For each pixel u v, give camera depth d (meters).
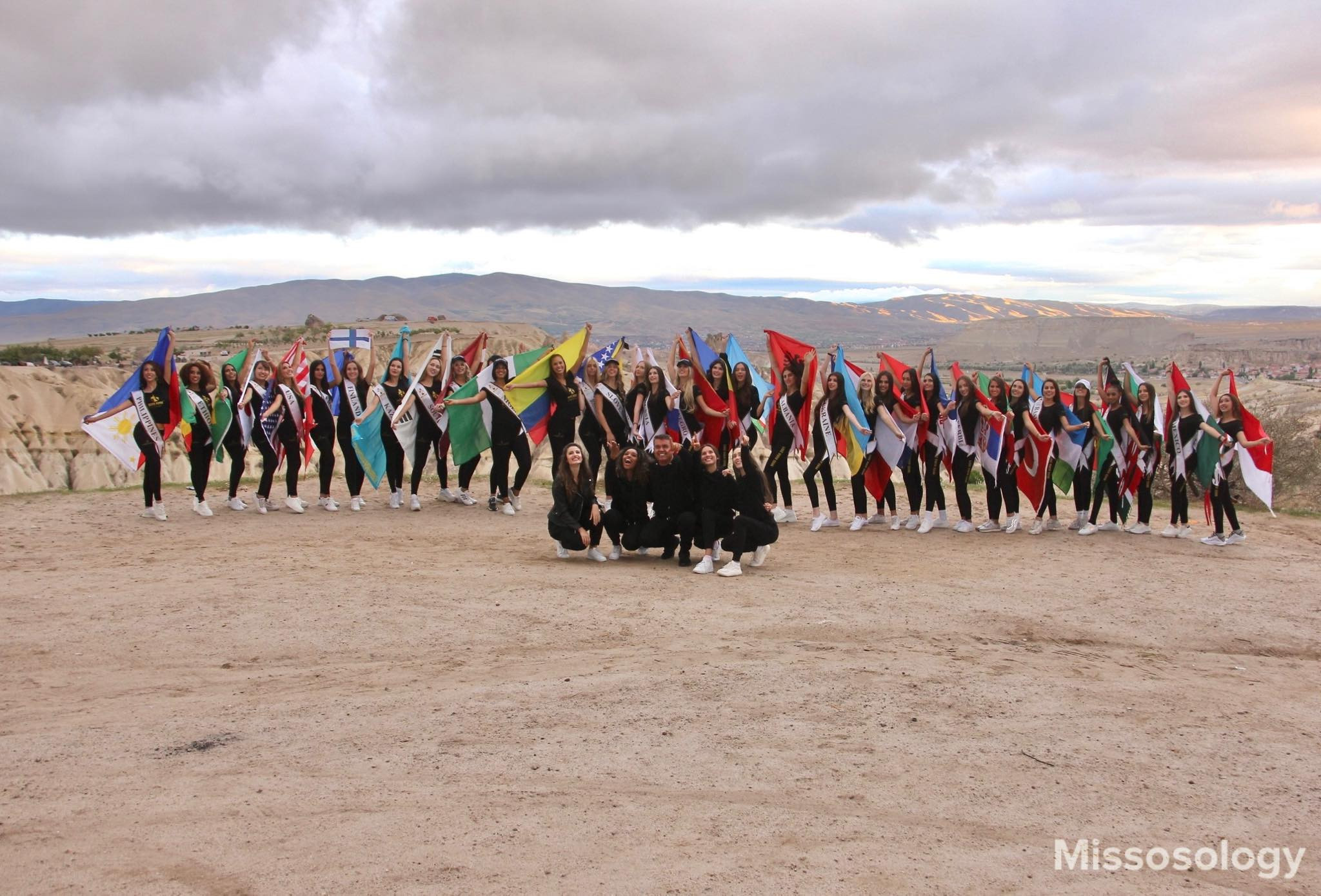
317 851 4.24
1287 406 19.42
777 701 6.36
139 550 11.29
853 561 11.39
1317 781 5.38
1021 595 9.73
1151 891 4.13
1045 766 5.43
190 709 6.20
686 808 4.78
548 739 5.66
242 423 14.07
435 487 17.84
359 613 8.47
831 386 13.61
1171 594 9.90
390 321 125.19
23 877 3.99
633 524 11.12
